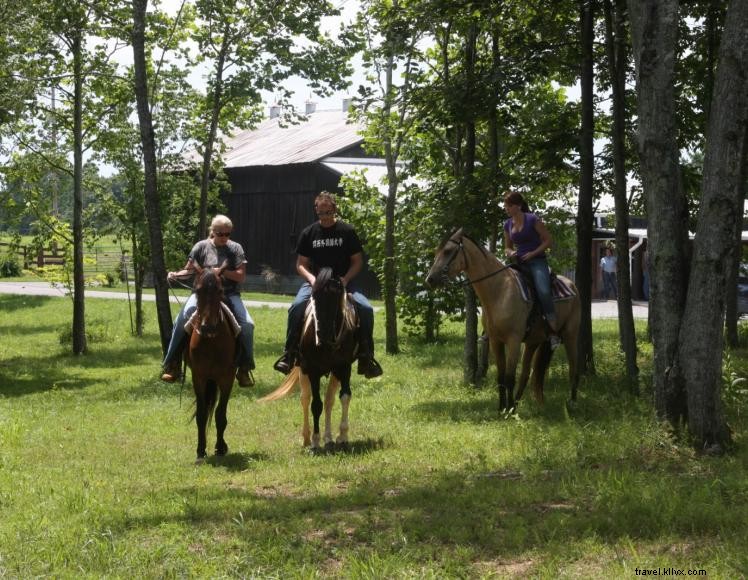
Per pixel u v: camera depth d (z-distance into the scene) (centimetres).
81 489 884
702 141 1719
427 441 1091
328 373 1081
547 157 1539
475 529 682
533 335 1253
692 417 943
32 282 5778
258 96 2119
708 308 937
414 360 2073
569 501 759
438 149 1808
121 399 1673
